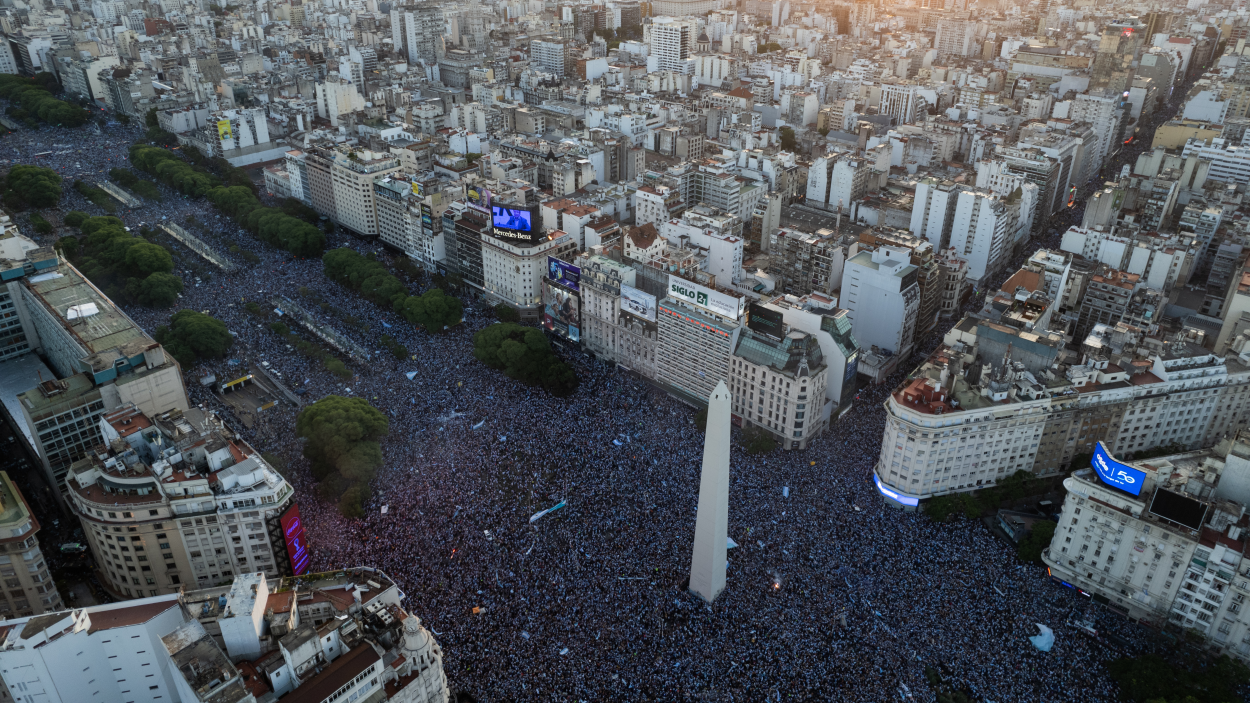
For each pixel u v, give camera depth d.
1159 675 197.25
